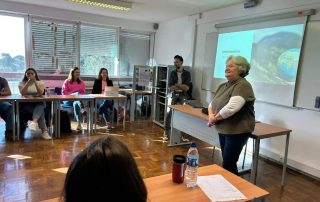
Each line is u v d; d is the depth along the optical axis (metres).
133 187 0.54
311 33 3.08
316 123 3.08
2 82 4.09
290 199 2.54
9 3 5.01
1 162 3.00
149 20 6.30
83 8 5.31
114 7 4.61
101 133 4.47
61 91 4.93
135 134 4.53
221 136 2.47
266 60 3.66
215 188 1.36
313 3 3.06
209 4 4.30
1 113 4.10
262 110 3.76
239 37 4.12
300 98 3.23
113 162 0.53
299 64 3.22
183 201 1.22
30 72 4.18
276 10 3.53
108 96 4.48
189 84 4.88
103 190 0.52
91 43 6.11
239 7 4.14
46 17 5.46
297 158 3.31
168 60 6.24
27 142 3.77
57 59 5.80
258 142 2.45
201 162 3.42
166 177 1.46
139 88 5.62
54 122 4.12
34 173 2.75
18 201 2.21
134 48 6.72
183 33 5.61
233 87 2.26
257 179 2.98
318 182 2.97
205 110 3.26
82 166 0.53
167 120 4.73
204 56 4.95
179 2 4.27
